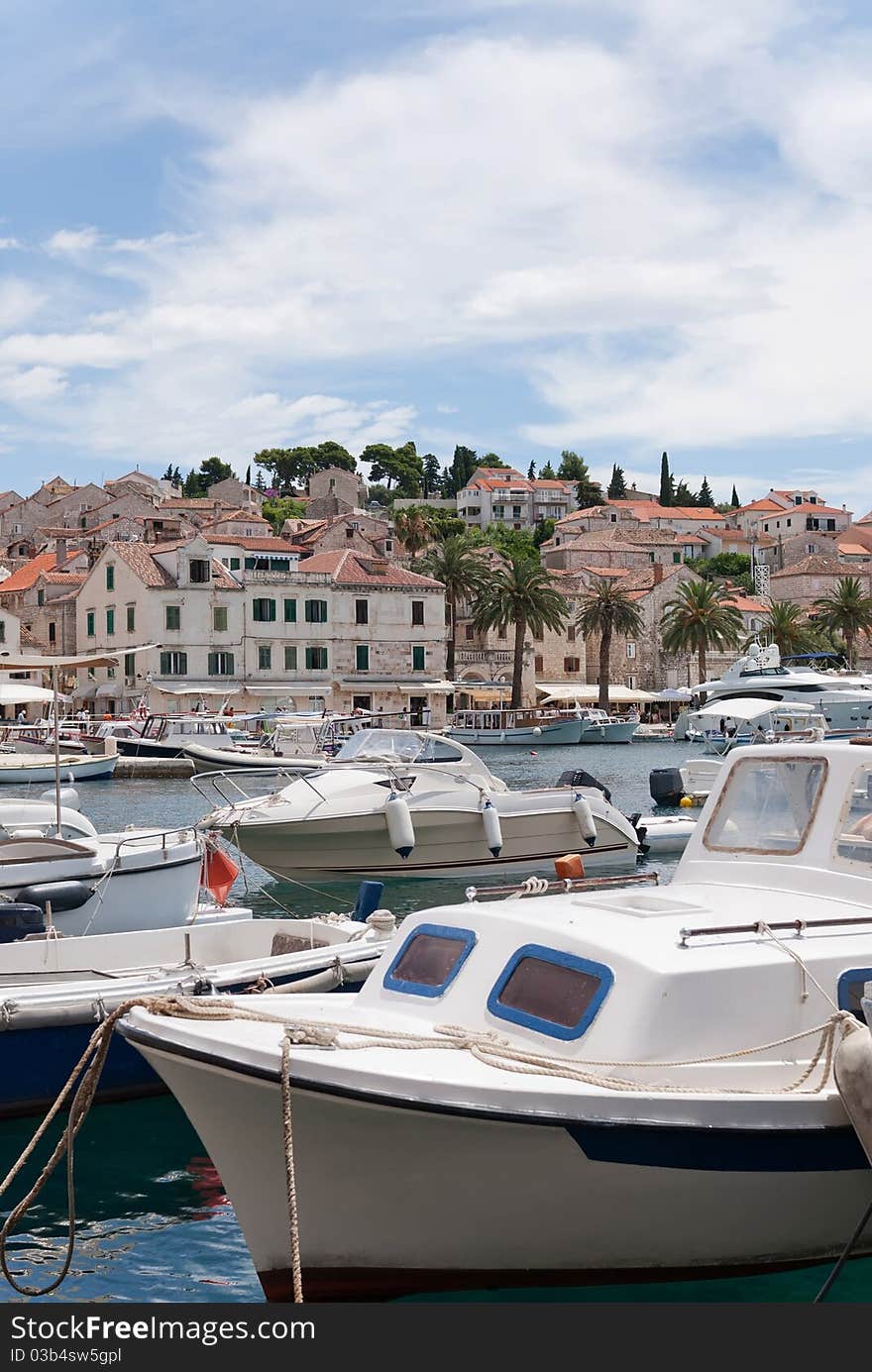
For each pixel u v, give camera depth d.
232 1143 7.22
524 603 83.62
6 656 15.95
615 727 76.38
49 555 99.00
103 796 44.25
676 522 151.88
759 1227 7.52
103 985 10.86
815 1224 7.66
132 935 12.77
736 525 159.25
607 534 132.88
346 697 81.88
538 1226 7.21
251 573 78.50
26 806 19.69
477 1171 7.04
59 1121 10.77
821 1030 7.50
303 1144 7.01
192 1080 7.14
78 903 14.48
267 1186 7.24
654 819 27.47
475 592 90.25
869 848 8.55
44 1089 10.66
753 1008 7.55
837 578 117.75
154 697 75.31
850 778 8.85
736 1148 7.20
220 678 77.25
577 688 96.69
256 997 8.30
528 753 67.31
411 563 104.00
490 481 172.38
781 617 96.56
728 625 88.12
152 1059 7.30
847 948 7.95
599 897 8.88
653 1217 7.28
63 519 130.25
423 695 84.69
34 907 13.38
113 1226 8.79
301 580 79.75
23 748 55.47
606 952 7.61
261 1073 6.86
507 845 23.61
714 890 8.98
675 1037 7.30
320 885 23.16
